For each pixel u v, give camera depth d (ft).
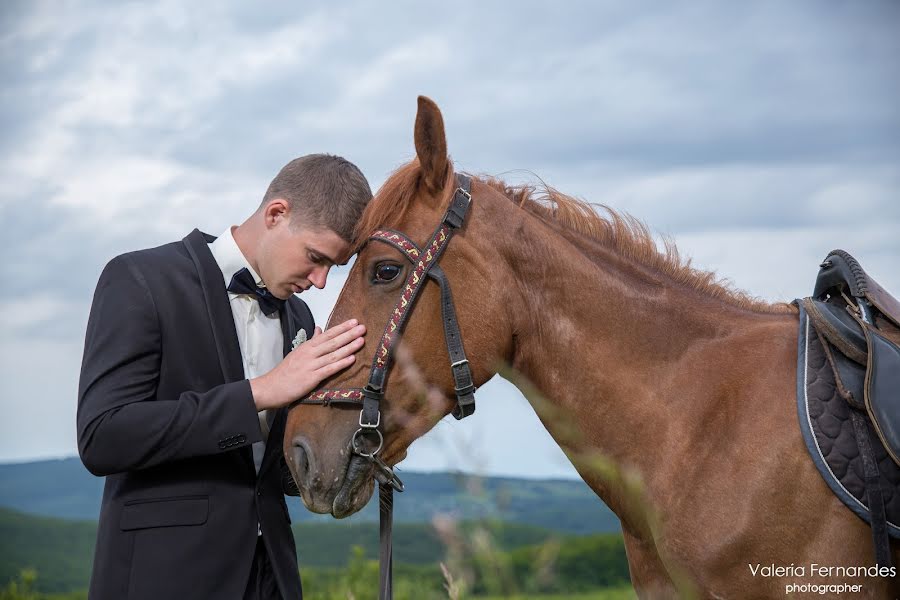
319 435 6.74
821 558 6.14
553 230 7.27
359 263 6.98
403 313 6.76
